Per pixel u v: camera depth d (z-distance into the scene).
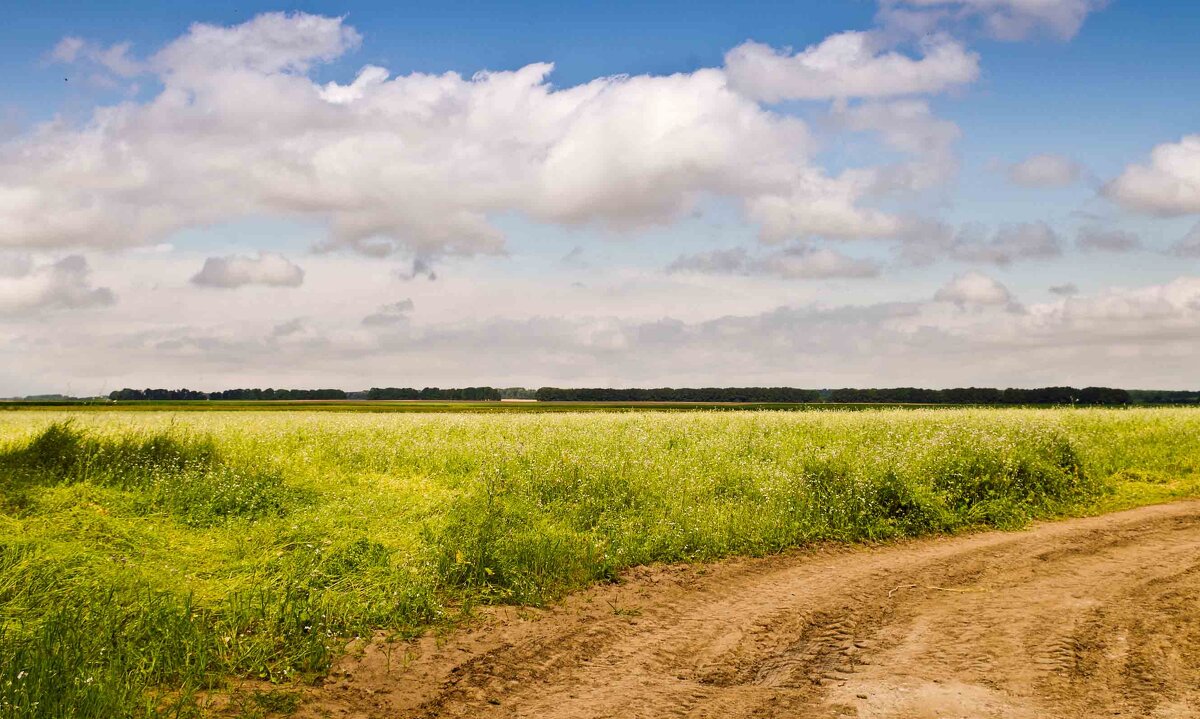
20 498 9.63
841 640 6.42
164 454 12.96
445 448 17.59
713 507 11.36
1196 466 17.22
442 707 5.11
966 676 5.49
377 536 9.04
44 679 4.69
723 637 6.56
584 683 5.54
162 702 4.96
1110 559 9.09
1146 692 5.12
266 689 5.28
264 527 9.31
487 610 7.32
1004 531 11.48
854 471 12.77
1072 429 20.89
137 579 6.90
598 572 8.58
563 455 14.29
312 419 28.50
